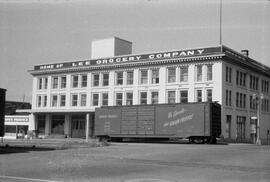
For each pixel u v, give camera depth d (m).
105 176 13.61
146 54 53.41
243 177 13.58
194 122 40.19
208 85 47.91
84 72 59.00
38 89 64.00
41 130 63.12
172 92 50.94
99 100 57.12
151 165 17.33
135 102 53.72
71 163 17.83
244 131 52.25
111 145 35.16
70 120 60.28
